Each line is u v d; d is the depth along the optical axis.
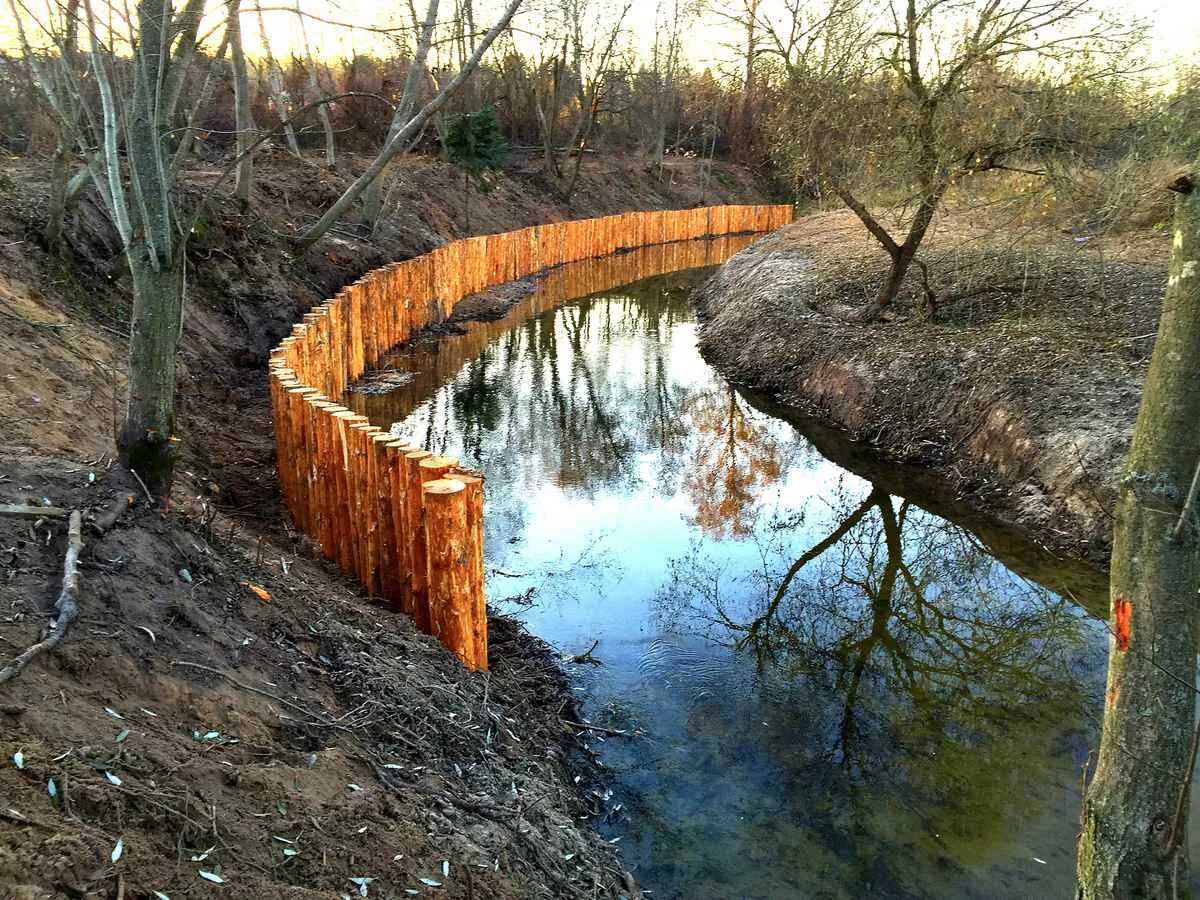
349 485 6.41
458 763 4.35
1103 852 2.86
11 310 7.52
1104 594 7.73
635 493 10.72
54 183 8.80
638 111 43.50
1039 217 13.33
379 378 14.34
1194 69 10.80
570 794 4.99
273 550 6.06
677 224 36.81
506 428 13.20
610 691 6.34
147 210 4.31
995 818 5.11
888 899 4.46
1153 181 10.66
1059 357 10.59
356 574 6.60
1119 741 2.79
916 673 6.81
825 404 12.95
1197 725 2.64
